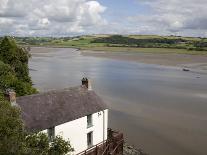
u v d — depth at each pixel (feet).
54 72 424.87
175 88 295.07
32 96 117.80
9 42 225.76
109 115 197.26
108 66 522.88
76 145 122.52
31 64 544.62
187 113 201.26
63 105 122.01
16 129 75.92
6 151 67.10
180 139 155.53
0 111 75.05
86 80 138.82
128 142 152.25
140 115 197.36
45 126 109.91
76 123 121.49
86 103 129.39
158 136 160.35
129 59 648.38
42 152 80.18
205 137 157.89
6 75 165.48
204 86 308.19
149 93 268.00
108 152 131.85
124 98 246.47
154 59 629.10
